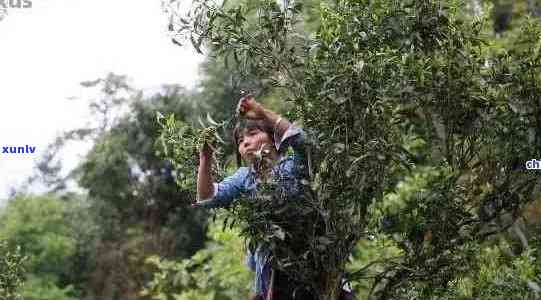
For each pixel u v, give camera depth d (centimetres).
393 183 410
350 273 403
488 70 437
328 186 370
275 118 388
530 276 470
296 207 374
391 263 410
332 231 376
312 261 385
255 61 400
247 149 388
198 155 408
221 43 401
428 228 408
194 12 401
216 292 1139
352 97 369
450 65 416
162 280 1227
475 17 444
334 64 375
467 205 443
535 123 432
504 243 523
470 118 428
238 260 971
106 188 1975
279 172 376
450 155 436
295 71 390
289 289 394
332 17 383
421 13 402
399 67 375
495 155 434
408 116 432
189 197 428
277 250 382
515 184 436
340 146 362
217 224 1020
